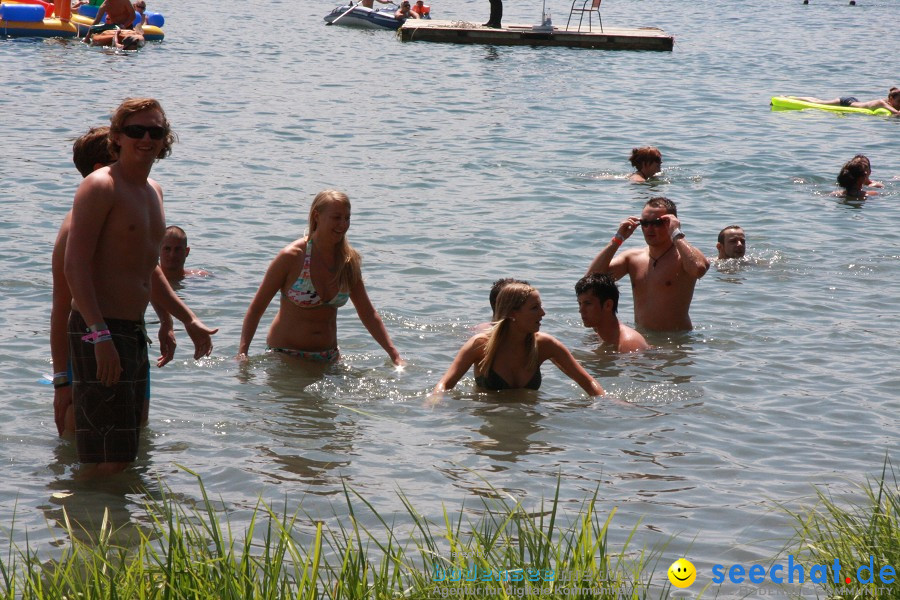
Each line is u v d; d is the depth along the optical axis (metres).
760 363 9.13
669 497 6.25
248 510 5.88
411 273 11.89
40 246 12.12
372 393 8.16
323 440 7.09
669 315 10.16
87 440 6.30
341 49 38.44
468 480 6.45
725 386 8.52
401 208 15.29
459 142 21.27
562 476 6.56
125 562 5.00
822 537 5.25
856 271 12.43
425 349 9.34
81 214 6.15
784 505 6.12
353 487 6.27
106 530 5.54
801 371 8.91
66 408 6.82
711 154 20.59
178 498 6.03
